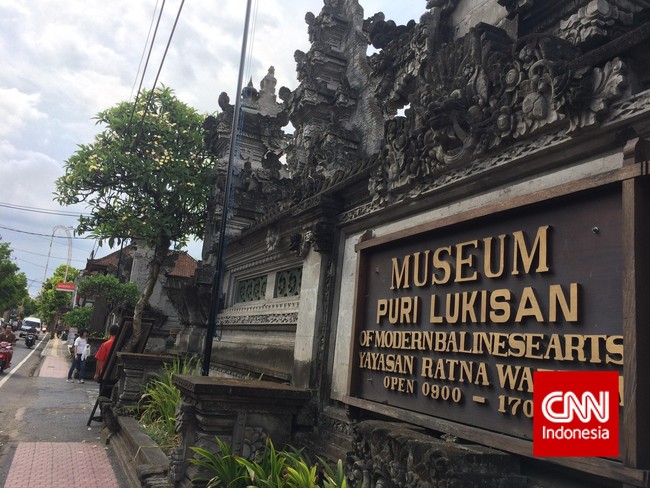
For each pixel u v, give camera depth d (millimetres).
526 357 2982
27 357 27422
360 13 9180
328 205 6070
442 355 3656
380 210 5066
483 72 3691
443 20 4895
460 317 3541
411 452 2877
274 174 11539
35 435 8773
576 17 3211
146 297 11555
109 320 26266
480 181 3824
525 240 3121
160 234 11742
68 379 18203
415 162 4344
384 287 4445
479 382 3283
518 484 2771
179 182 11664
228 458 4688
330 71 9266
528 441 2830
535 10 3596
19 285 48406
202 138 12211
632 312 2359
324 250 6129
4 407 11344
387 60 5344
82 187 11359
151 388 8938
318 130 9047
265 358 7840
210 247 11969
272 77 13422
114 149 11234
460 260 3602
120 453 7375
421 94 4348
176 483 5035
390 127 4816
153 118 11758
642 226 2439
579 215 2820
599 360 2566
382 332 4320
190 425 5195
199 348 11555
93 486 6094
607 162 2932
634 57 2809
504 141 3500
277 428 5375
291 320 7301
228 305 10820
